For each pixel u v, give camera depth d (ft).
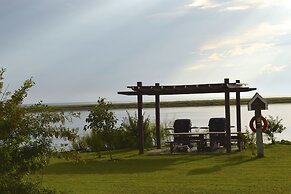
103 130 67.26
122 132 79.92
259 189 37.65
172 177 45.21
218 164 54.54
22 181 25.84
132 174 48.24
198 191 37.29
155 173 48.52
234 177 44.19
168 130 87.56
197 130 94.07
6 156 23.98
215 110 283.38
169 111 282.77
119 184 41.78
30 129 25.62
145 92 73.72
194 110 296.30
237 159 59.00
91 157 66.74
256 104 61.57
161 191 37.73
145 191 37.93
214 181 42.06
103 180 44.47
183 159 61.16
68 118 27.76
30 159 25.38
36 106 27.22
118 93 72.64
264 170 48.47
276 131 80.74
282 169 48.93
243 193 36.17
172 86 69.36
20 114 24.99
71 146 38.88
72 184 42.27
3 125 24.49
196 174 46.80
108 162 60.03
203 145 72.54
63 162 59.57
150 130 84.53
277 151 66.85
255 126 62.03
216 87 68.13
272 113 201.57
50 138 26.50
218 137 71.61
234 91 75.10
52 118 26.55
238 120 76.38
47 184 42.22
